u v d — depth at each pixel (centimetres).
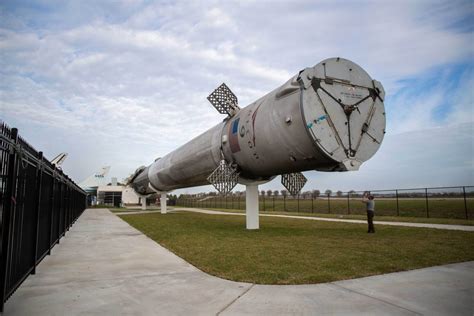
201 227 1578
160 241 1091
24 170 539
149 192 3803
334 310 418
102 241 1130
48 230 857
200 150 1620
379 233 1242
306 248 892
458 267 656
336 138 897
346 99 926
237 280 564
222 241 1048
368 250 852
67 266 702
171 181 2408
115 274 623
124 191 6688
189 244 991
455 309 420
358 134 930
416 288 511
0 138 372
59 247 991
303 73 880
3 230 420
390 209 3266
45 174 786
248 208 1439
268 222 1831
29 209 597
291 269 639
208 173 1638
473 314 403
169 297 478
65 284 553
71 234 1360
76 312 418
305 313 410
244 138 1175
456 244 938
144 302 457
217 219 2228
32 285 548
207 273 623
